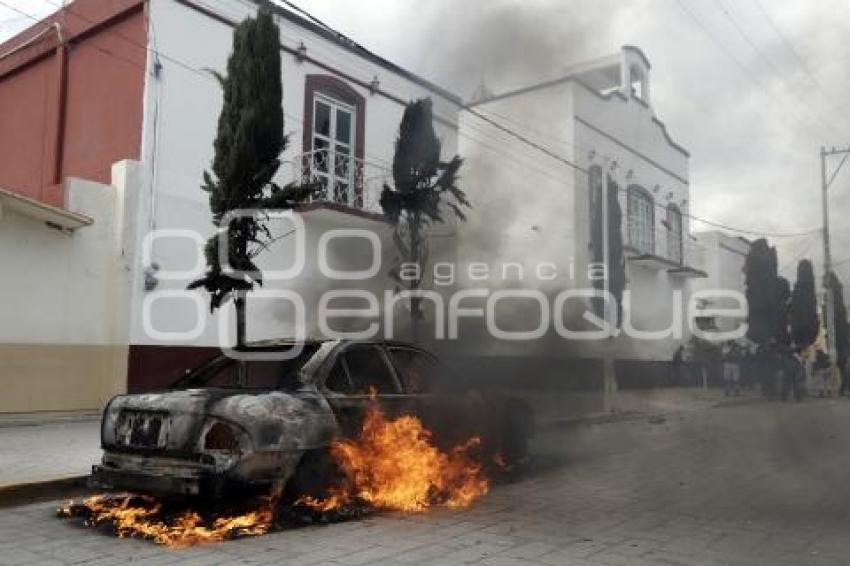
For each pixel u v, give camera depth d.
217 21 13.37
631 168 23.58
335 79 15.44
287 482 5.59
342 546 4.99
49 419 10.70
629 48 23.70
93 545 5.03
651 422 15.24
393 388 6.62
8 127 15.16
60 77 13.91
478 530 5.52
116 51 13.02
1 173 15.24
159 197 12.29
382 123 16.58
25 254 10.70
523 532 5.49
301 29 14.77
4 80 15.38
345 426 5.96
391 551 4.88
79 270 11.27
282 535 5.27
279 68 8.95
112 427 5.79
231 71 8.83
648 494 7.15
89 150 13.31
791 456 10.08
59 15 14.02
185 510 5.94
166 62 12.62
